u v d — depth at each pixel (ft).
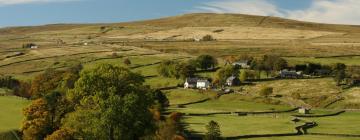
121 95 250.57
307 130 464.24
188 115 533.55
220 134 407.85
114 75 253.44
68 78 434.71
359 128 483.10
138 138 254.27
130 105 238.89
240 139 407.85
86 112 242.99
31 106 316.19
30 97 508.53
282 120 525.34
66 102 315.58
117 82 252.83
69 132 257.75
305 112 606.14
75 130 249.14
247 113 581.94
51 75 582.35
